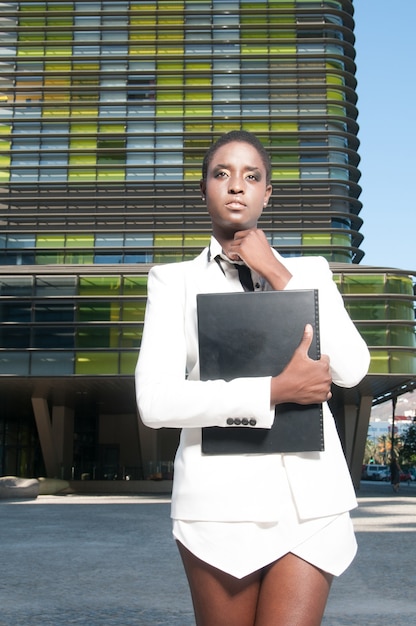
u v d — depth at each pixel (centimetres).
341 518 175
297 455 174
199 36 4259
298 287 181
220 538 169
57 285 3528
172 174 4075
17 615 618
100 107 4178
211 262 196
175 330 193
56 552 1081
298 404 173
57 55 4244
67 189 4059
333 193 4066
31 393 4031
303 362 168
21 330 3491
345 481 178
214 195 194
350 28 4391
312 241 3969
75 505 2470
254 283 193
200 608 174
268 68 4194
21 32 4278
